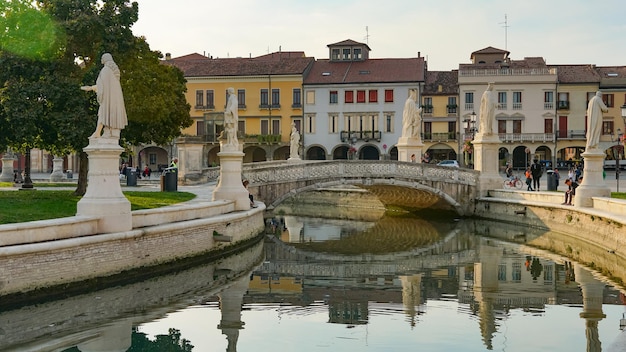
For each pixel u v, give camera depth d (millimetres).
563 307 17562
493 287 20547
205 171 44969
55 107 27438
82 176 29625
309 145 80375
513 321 16219
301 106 80188
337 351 13773
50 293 16688
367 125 79250
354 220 42156
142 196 30641
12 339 14258
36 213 21609
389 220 41875
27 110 26484
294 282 21641
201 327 15609
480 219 39250
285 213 47500
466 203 40000
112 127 19156
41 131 27969
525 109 77438
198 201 29281
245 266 24766
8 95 26625
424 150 79188
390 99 78625
